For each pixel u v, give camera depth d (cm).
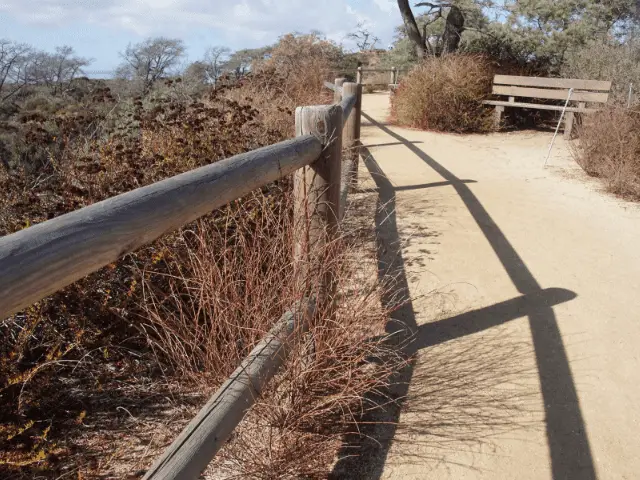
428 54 1505
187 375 245
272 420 220
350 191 577
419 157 791
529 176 700
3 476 201
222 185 167
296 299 231
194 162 374
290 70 1350
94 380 262
